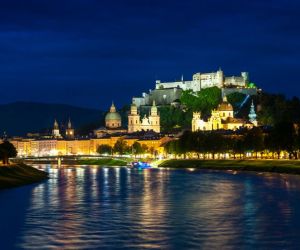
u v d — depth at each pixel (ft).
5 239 497.46
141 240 487.20
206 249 456.45
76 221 579.89
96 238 497.05
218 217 593.83
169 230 526.57
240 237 495.00
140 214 622.54
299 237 494.18
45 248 466.29
